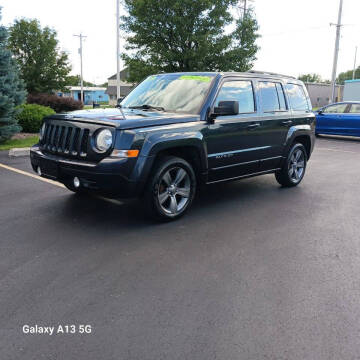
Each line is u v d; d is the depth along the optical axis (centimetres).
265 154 607
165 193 479
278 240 438
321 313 290
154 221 485
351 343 255
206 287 326
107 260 373
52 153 484
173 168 475
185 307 294
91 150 436
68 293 311
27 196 587
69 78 2448
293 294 318
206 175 518
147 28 1645
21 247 399
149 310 288
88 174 431
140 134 435
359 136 1493
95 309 288
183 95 532
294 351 246
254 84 590
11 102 1052
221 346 249
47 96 1711
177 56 1644
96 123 439
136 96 583
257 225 487
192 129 484
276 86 639
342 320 282
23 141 1124
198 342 253
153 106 539
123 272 349
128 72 1842
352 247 422
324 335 263
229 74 552
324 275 353
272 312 290
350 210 561
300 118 674
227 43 1659
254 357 240
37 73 2338
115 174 424
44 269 351
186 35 1609
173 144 461
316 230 474
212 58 1662
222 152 530
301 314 288
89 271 350
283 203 592
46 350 242
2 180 681
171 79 571
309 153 728
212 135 509
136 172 432
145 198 463
